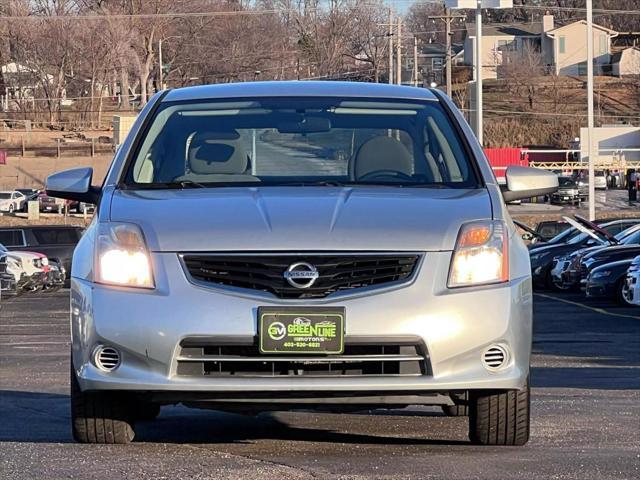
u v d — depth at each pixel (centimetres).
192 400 1290
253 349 1262
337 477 1231
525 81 19962
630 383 2217
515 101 19700
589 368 2567
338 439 1504
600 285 4681
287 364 1269
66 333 3759
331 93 1620
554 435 1516
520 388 1311
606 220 6600
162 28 18250
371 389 1260
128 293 1278
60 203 13312
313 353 1252
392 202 1359
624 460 1331
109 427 1391
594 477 1235
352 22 18862
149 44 18288
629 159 16138
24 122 17750
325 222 1298
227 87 1652
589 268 5059
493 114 19212
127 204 1371
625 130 16138
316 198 1365
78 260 1350
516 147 17938
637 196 13500
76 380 1347
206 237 1281
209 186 1448
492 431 1372
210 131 1537
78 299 1316
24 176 15188
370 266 1273
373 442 1474
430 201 1371
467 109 17162
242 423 1656
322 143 1517
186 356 1266
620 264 4691
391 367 1273
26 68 18700
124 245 1298
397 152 1506
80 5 18250
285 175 1486
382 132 1536
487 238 1309
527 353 1321
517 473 1251
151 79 19462
